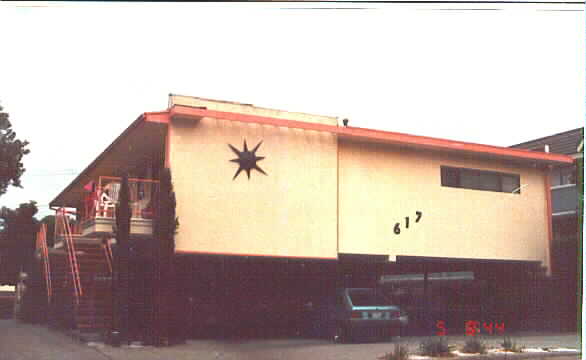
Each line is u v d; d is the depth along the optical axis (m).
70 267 18.94
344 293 18.03
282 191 18.30
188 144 17.22
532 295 22.59
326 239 18.77
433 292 24.59
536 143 28.11
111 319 15.89
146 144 19.12
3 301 32.53
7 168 22.91
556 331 21.59
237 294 19.67
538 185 23.38
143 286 16.92
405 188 20.52
